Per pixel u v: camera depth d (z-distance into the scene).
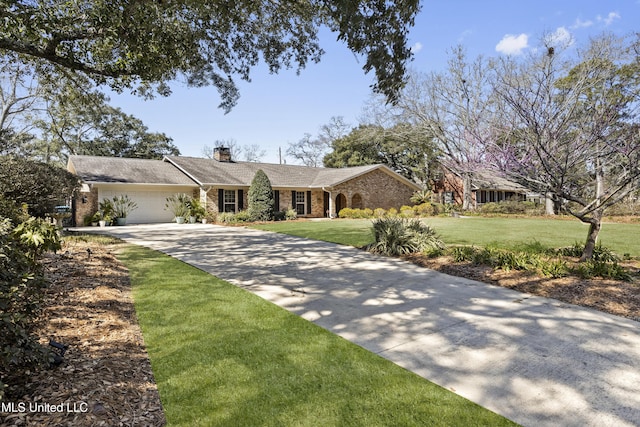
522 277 6.29
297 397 2.71
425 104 26.08
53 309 4.16
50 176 11.32
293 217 22.09
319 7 6.48
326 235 12.97
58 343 3.10
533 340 3.83
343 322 4.39
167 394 2.73
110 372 2.94
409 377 3.04
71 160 19.94
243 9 7.32
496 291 5.71
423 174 32.84
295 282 6.32
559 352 3.53
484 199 33.34
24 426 2.17
